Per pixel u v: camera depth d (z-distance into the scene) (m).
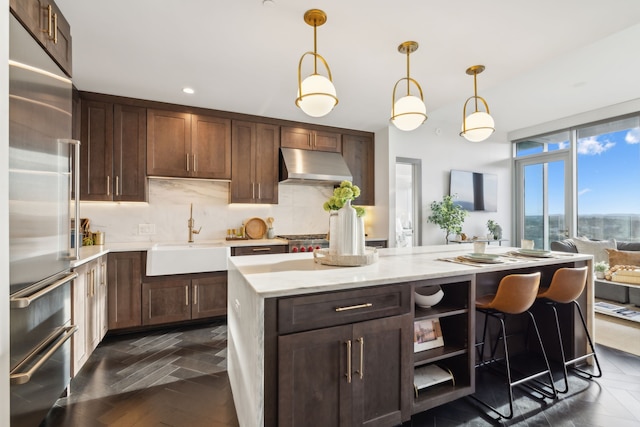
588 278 2.53
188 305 3.24
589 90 3.93
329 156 4.29
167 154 3.44
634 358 2.57
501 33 2.19
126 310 3.01
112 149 3.22
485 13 1.97
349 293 1.48
